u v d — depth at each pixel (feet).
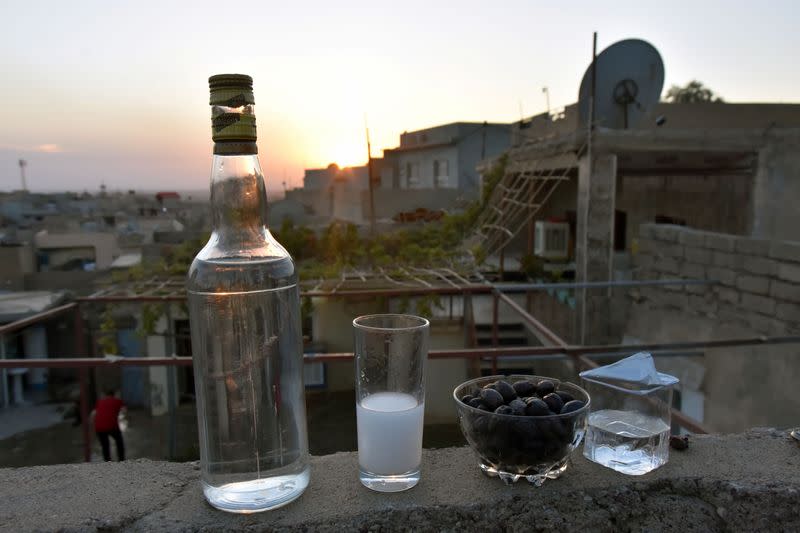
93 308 32.22
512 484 3.21
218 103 2.77
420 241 32.35
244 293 2.82
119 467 3.60
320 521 2.91
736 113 37.68
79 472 3.54
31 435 31.73
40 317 17.04
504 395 3.20
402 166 92.12
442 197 68.85
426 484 3.25
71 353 41.29
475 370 21.11
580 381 3.77
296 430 3.02
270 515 2.96
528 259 39.22
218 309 2.80
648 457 3.37
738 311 17.94
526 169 36.19
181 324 31.42
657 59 32.71
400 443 3.09
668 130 26.27
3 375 36.22
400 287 21.99
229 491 2.92
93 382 34.58
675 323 21.31
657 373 3.51
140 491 3.28
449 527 2.98
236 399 2.87
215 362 2.83
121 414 32.42
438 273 23.57
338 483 3.28
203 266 2.79
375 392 3.19
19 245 54.60
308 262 27.35
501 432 3.01
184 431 29.73
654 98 33.06
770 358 16.61
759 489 3.23
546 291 32.81
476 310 31.63
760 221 27.43
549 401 3.11
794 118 37.93
